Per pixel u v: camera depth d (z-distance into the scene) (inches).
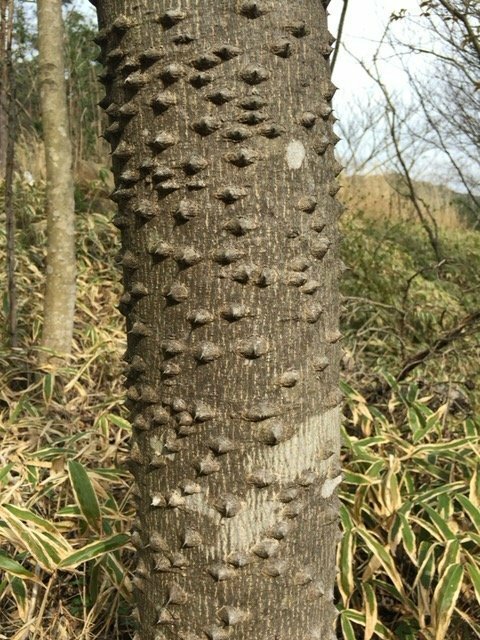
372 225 129.3
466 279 117.3
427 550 42.4
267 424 25.2
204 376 25.0
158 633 27.1
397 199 147.9
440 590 38.6
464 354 75.2
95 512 42.9
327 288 26.4
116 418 55.8
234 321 24.6
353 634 38.6
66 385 67.3
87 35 151.9
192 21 23.5
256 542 25.7
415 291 104.2
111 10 24.8
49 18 69.2
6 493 45.2
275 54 24.0
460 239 144.2
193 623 26.3
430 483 52.2
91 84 150.9
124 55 24.5
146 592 27.5
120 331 84.8
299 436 25.8
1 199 107.5
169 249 24.7
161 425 25.9
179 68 23.7
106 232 110.4
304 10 24.6
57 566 38.6
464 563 41.0
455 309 101.7
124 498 47.4
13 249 71.6
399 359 84.8
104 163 143.3
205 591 26.0
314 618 27.4
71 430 59.4
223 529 25.6
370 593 40.7
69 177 71.5
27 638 39.7
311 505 26.6
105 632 40.4
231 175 24.0
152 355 25.8
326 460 26.9
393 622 43.1
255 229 24.3
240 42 23.6
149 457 26.4
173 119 24.0
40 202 112.0
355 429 58.4
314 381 26.1
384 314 94.3
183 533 25.9
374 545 42.3
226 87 23.6
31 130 134.9
